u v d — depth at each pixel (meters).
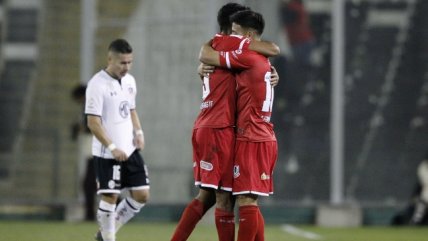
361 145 51.12
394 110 51.19
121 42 31.42
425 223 50.66
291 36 50.69
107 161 31.47
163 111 51.69
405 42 51.06
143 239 39.22
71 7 53.06
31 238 38.88
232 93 26.78
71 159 52.78
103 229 31.66
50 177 52.91
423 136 51.09
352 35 50.94
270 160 26.78
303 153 51.12
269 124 26.97
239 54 26.48
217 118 26.70
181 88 51.50
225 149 26.58
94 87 31.19
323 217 50.78
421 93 51.09
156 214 51.88
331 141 50.97
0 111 53.38
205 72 26.92
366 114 51.16
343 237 42.00
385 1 51.00
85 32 52.09
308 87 50.91
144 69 51.91
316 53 50.84
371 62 51.06
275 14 50.56
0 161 53.25
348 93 51.06
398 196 51.09
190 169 51.38
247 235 26.66
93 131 31.08
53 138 52.94
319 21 50.75
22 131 53.22
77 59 53.06
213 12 50.66
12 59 53.25
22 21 53.22
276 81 27.09
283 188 51.25
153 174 51.84
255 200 26.97
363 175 51.06
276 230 46.62
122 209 32.47
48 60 53.16
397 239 41.00
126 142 31.73
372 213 51.53
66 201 52.72
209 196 28.09
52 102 53.06
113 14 52.16
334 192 50.91
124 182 32.19
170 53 51.53
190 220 27.98
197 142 26.97
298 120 51.09
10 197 53.09
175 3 51.41
